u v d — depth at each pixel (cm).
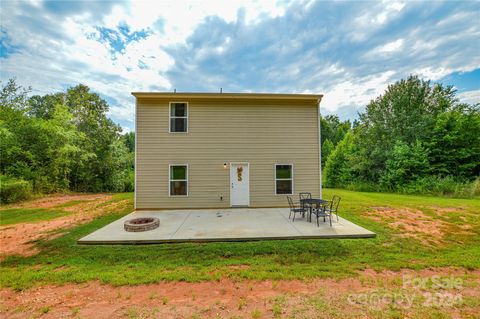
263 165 887
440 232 568
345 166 2041
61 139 1590
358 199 1120
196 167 870
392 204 937
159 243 507
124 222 656
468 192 1164
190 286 328
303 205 697
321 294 301
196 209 860
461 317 249
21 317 258
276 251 460
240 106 888
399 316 250
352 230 568
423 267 389
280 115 896
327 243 497
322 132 3591
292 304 278
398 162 1527
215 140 877
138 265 402
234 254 448
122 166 2128
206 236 529
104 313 264
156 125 864
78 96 2098
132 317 255
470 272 374
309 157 899
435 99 1750
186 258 431
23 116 1506
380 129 1817
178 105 879
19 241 526
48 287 327
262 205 880
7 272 375
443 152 1455
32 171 1403
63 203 1145
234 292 311
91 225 659
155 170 859
